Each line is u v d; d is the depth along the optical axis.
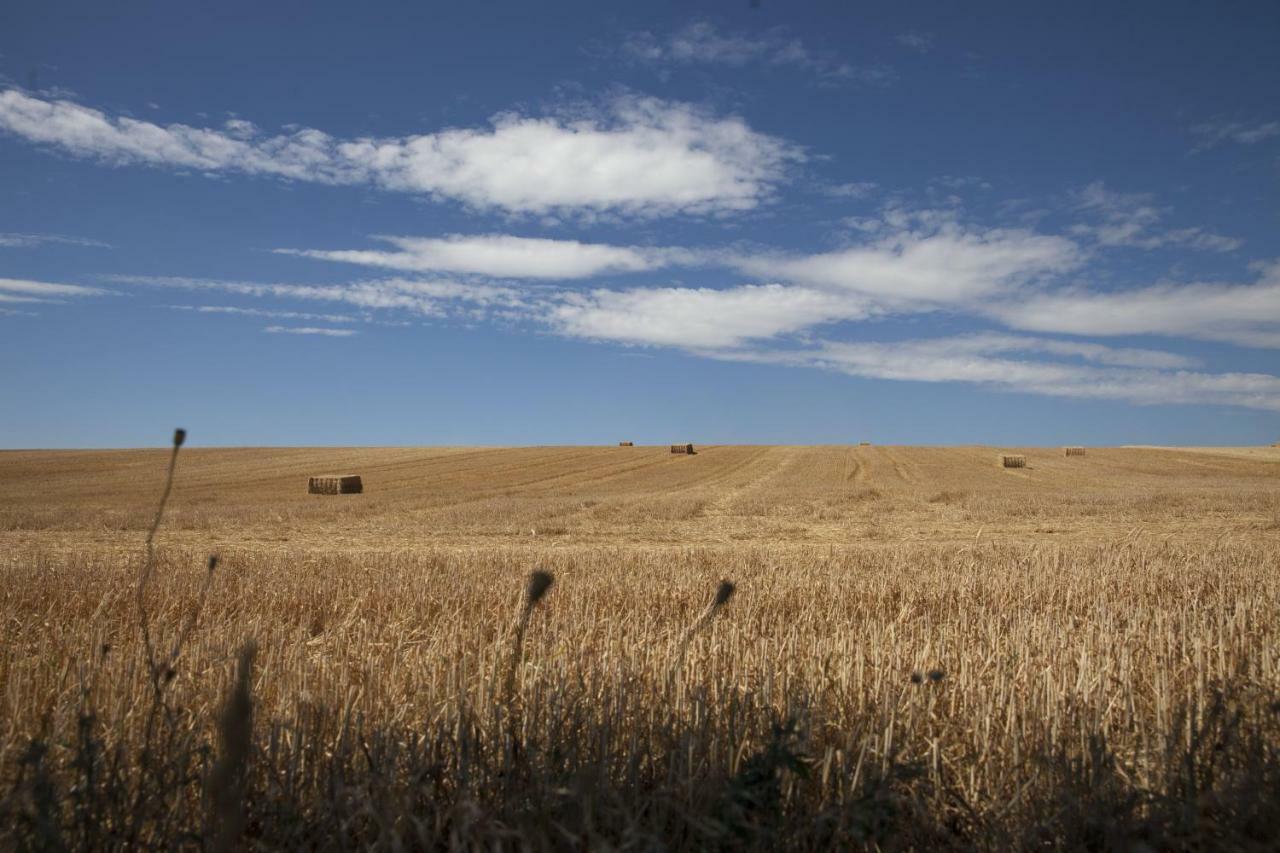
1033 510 26.70
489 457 64.19
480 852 3.09
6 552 16.97
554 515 26.41
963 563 12.83
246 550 17.50
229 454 66.44
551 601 9.30
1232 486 39.66
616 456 65.06
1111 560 13.10
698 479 48.16
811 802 3.76
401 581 10.80
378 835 3.40
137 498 36.69
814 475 50.53
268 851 3.24
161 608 9.07
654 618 8.59
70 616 8.68
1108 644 6.15
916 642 6.61
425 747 3.91
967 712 4.70
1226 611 8.34
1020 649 5.93
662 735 4.14
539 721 4.11
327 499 35.00
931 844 3.62
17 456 61.31
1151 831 3.49
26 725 4.53
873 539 20.28
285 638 7.36
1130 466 56.97
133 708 4.58
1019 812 3.69
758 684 5.00
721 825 3.19
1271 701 4.29
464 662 4.96
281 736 4.22
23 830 3.17
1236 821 3.49
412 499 34.06
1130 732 4.68
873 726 4.35
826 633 7.70
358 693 4.88
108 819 3.40
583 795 3.36
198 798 3.56
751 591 10.03
